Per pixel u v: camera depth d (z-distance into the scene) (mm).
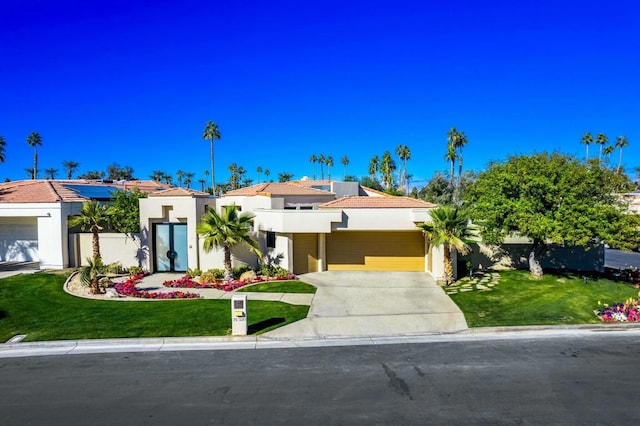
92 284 18703
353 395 9133
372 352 11820
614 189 20734
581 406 8578
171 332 13320
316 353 11766
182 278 22391
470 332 13500
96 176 88938
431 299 17484
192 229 23422
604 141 77250
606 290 18516
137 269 23625
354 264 24391
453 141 62312
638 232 18500
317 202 29266
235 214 20906
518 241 24031
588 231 17828
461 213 20203
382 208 22156
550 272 22859
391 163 85375
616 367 10594
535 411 8375
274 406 8656
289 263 22812
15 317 15055
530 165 20297
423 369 10539
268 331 13562
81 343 12484
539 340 12727
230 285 19953
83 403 8883
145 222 23969
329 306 16500
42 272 22688
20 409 8648
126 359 11391
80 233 24812
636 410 8414
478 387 9484
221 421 8070
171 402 8875
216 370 10570
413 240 24219
